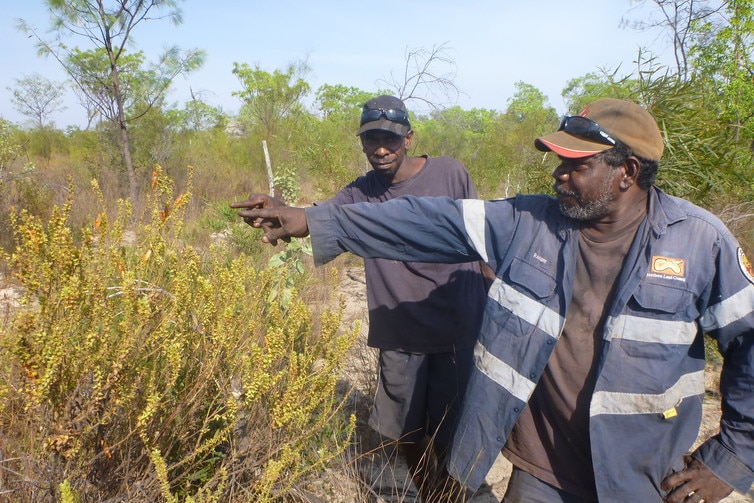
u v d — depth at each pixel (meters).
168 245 2.45
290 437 2.17
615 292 1.71
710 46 11.88
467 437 1.92
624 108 1.66
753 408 1.66
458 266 2.64
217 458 2.07
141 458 1.92
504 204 1.93
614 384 1.68
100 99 10.34
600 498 1.72
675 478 1.74
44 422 1.67
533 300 1.79
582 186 1.67
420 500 2.78
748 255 5.25
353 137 11.45
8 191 7.15
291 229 1.97
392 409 2.75
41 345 1.60
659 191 1.74
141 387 1.84
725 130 4.82
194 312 2.04
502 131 15.51
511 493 1.99
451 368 2.67
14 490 1.66
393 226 1.94
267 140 15.73
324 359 2.22
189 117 15.38
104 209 2.23
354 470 2.69
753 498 2.97
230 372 2.00
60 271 1.71
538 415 1.91
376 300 2.70
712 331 1.70
